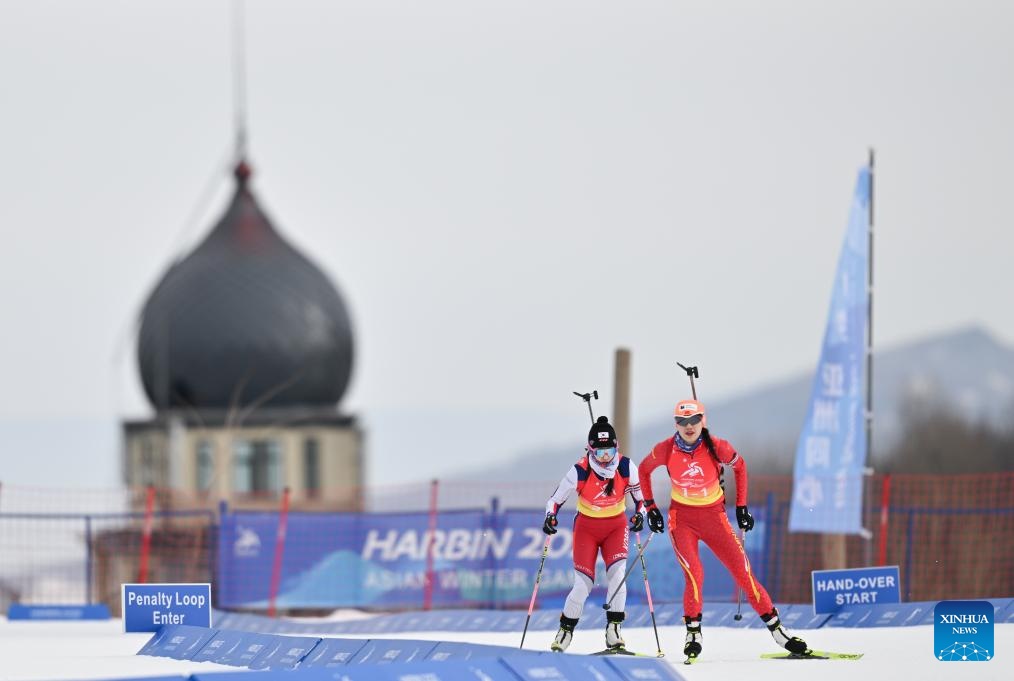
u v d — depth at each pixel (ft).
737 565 163.53
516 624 234.58
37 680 162.71
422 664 139.54
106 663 185.78
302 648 176.76
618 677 142.41
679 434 163.63
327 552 309.83
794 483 261.03
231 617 265.95
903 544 290.76
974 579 296.30
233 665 182.91
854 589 209.15
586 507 165.78
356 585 308.19
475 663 140.56
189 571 323.57
